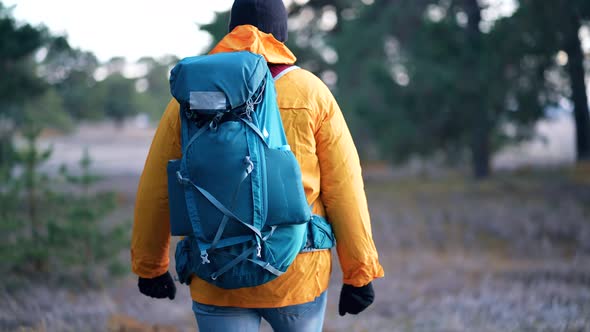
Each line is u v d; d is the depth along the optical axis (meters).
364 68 26.75
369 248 2.57
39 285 7.75
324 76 28.48
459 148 22.94
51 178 8.77
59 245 8.29
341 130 2.58
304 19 28.81
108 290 8.09
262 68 2.41
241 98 2.32
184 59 2.45
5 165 8.69
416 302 7.27
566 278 8.69
